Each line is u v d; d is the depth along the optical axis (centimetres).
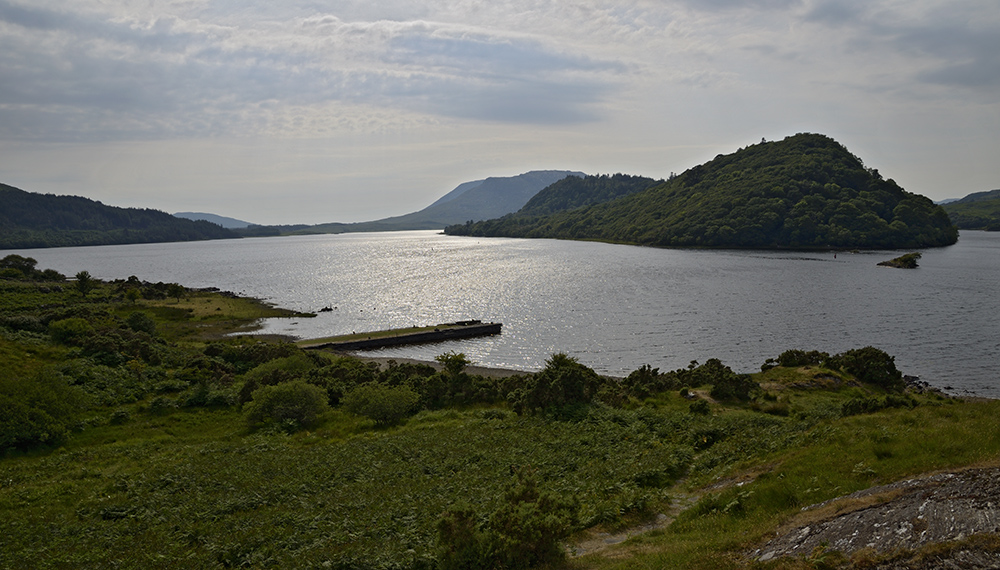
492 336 7712
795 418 3136
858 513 1159
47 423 3184
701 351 6506
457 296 11319
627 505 1681
